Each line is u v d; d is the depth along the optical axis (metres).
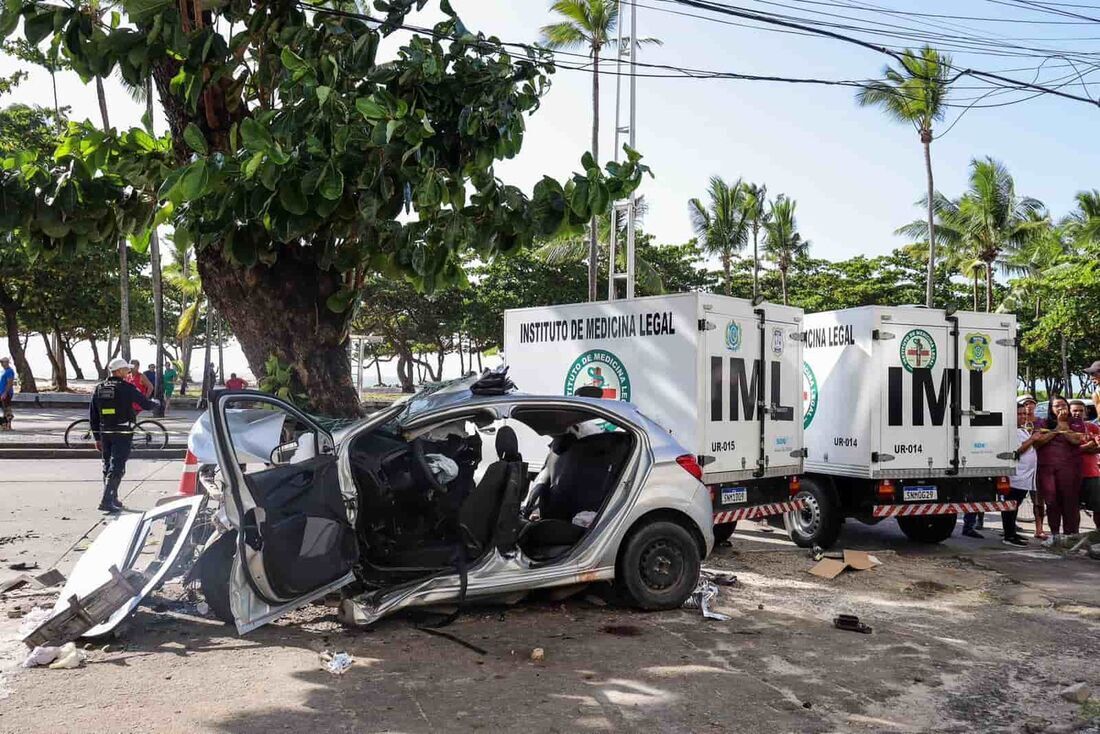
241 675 4.82
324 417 6.60
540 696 4.59
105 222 6.27
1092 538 9.50
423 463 5.89
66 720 4.14
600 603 6.55
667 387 8.55
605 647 5.48
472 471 6.53
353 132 5.63
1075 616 6.63
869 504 9.25
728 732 4.19
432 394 6.28
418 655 5.22
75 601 5.21
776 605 6.77
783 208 50.16
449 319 48.19
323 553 5.25
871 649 5.63
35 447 16.59
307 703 4.42
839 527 9.44
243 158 5.39
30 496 11.61
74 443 16.78
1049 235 44.56
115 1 6.15
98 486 12.77
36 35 5.97
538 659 5.19
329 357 7.45
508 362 10.48
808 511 9.62
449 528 6.03
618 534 6.23
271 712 4.30
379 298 48.03
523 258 43.34
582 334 9.55
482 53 6.55
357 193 5.96
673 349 8.52
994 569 8.45
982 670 5.26
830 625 6.21
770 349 9.12
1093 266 40.12
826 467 9.71
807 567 8.38
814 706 4.57
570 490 6.90
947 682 5.02
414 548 5.92
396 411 5.84
